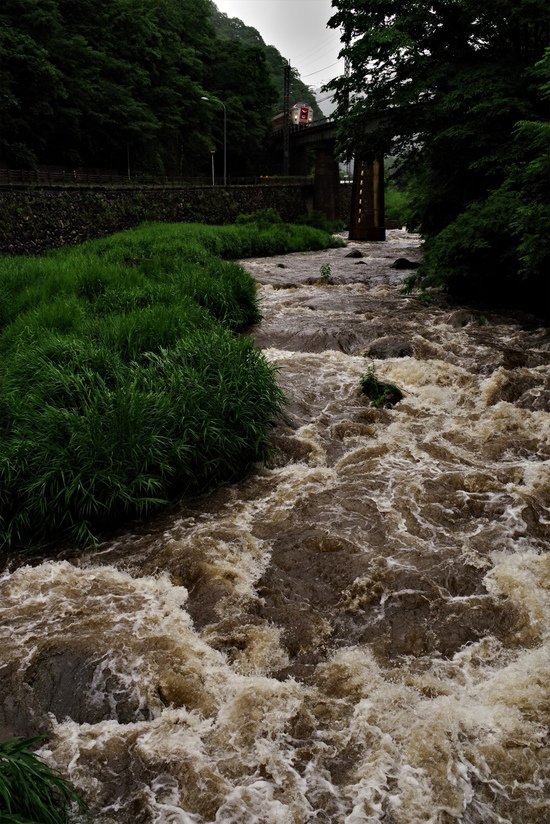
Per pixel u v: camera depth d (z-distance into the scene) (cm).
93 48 4909
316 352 1213
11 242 2784
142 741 391
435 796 356
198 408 727
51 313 1048
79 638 468
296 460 787
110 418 671
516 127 1394
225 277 1492
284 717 408
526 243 1180
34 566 584
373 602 523
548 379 986
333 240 3712
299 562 575
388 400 941
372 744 388
